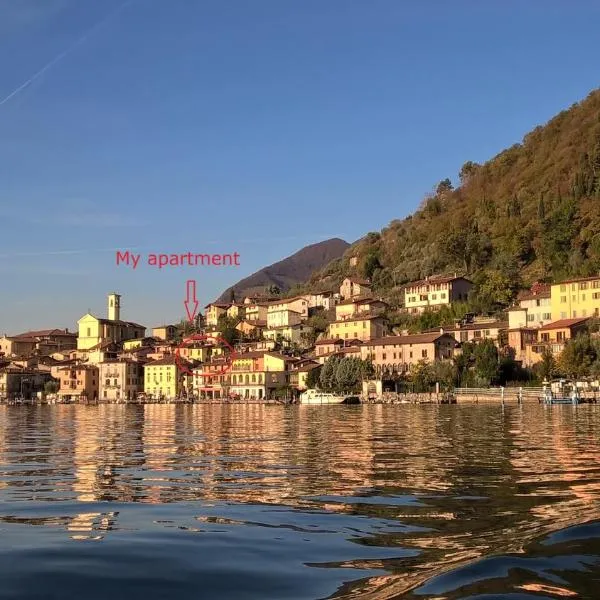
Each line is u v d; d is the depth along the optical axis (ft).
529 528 52.65
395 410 374.22
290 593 38.52
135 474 93.35
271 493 74.74
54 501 70.33
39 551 48.49
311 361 636.48
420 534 53.21
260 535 53.52
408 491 75.00
